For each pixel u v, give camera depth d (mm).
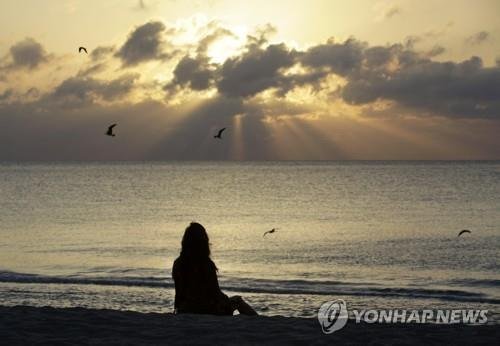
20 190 120562
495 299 24906
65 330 8938
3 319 9664
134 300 23719
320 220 65000
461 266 35031
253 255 39719
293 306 23062
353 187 129750
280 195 105375
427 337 8453
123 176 196625
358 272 32781
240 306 10172
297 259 37906
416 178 172625
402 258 38156
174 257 38844
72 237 50312
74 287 26516
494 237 49281
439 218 65750
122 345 7988
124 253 40750
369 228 56969
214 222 63750
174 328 8844
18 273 30984
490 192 109000
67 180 166000
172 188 129250
